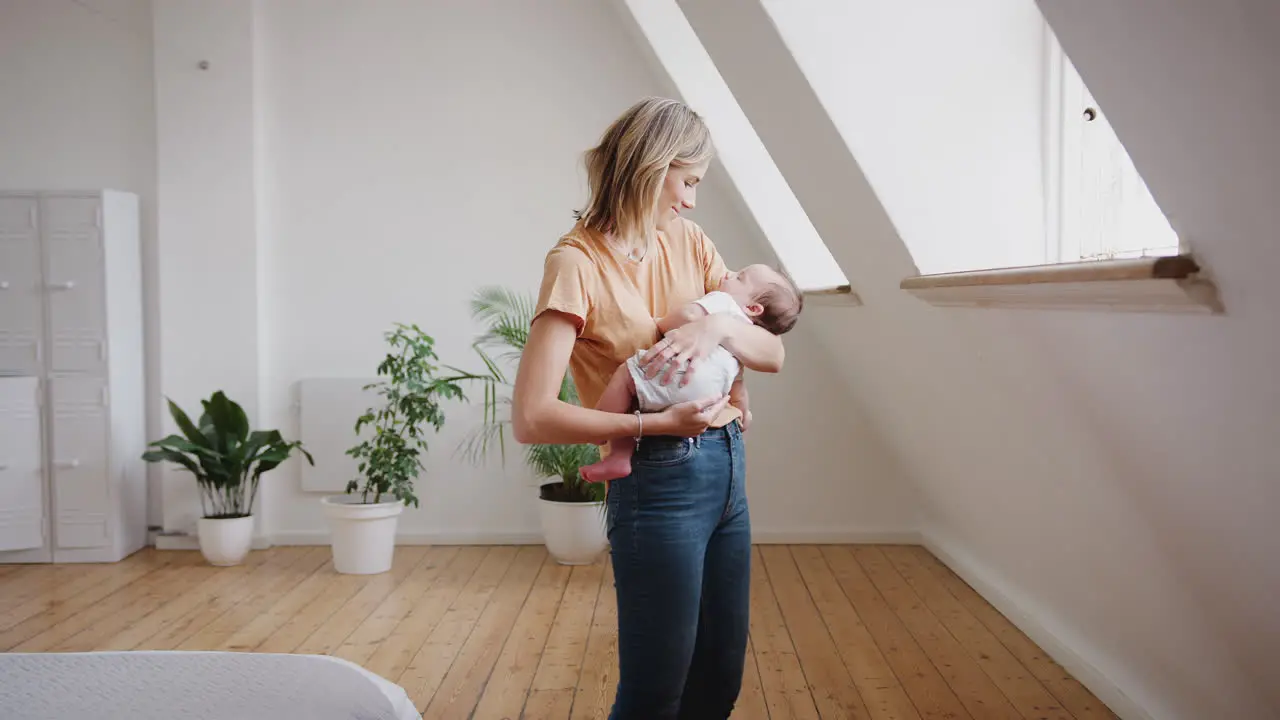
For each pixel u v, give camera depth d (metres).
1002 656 3.79
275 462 5.42
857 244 3.12
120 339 5.54
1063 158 2.60
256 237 5.62
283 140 5.71
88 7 5.71
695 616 1.95
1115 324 1.76
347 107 5.70
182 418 5.31
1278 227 1.22
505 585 4.89
